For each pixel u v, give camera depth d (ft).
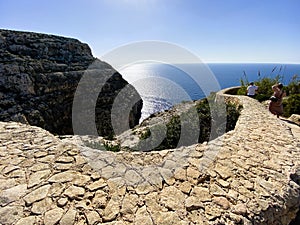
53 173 13.21
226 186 12.06
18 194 11.03
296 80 51.01
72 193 11.25
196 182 12.56
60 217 9.53
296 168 13.97
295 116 30.35
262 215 10.06
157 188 12.01
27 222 9.18
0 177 12.60
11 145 17.34
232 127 29.14
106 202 10.69
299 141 19.10
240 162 14.78
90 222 9.33
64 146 17.48
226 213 9.98
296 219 12.12
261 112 30.91
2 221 9.18
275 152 16.52
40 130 21.62
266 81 53.93
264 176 13.01
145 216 9.75
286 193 11.56
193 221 9.48
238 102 39.32
